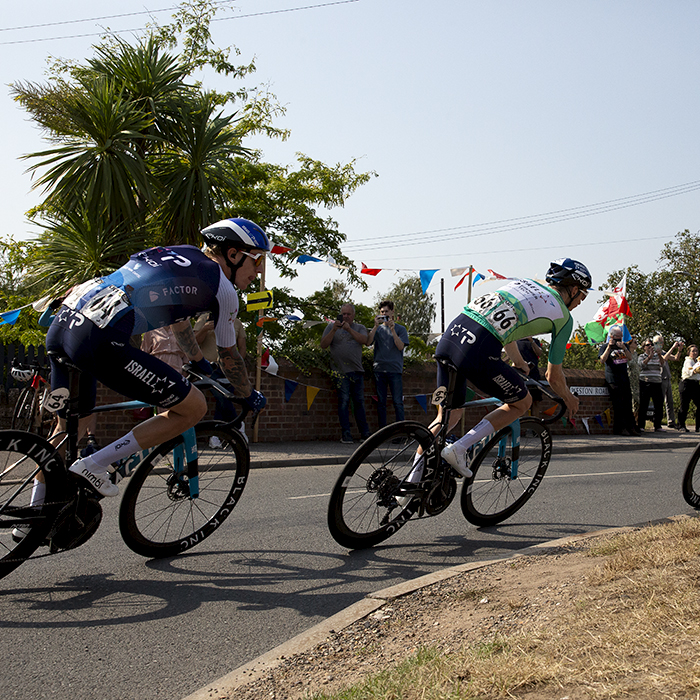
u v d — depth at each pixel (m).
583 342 14.52
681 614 2.55
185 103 10.60
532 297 4.41
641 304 39.97
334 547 4.46
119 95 10.07
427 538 4.71
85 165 9.70
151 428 3.53
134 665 2.72
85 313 3.26
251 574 3.87
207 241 3.79
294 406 10.32
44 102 9.34
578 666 2.19
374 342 10.28
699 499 5.74
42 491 3.49
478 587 3.36
